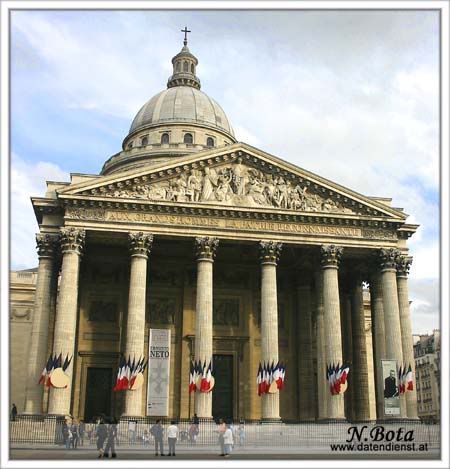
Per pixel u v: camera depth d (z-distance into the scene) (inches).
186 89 5482.3
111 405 2989.7
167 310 3176.7
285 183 2938.0
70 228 2647.6
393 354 2787.9
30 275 3700.8
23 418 2443.4
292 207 2881.4
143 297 2645.2
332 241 2883.9
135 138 5251.0
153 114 5265.8
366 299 3939.5
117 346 3061.0
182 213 2768.2
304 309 3250.5
